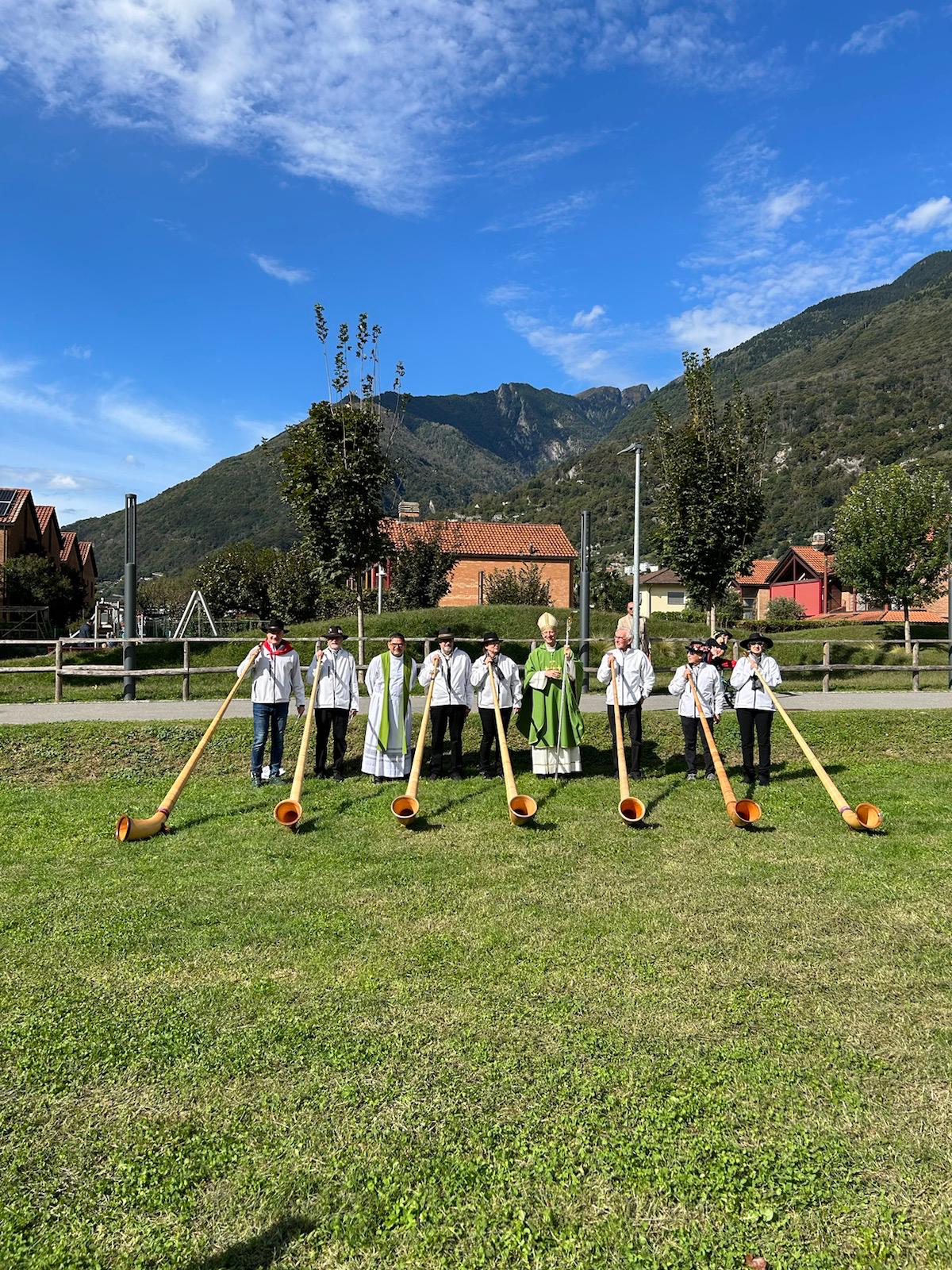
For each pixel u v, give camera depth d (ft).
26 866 22.36
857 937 17.57
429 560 118.42
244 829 25.84
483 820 26.84
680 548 59.41
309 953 16.78
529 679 32.71
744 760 32.55
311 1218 9.71
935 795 30.63
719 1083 12.20
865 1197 9.95
